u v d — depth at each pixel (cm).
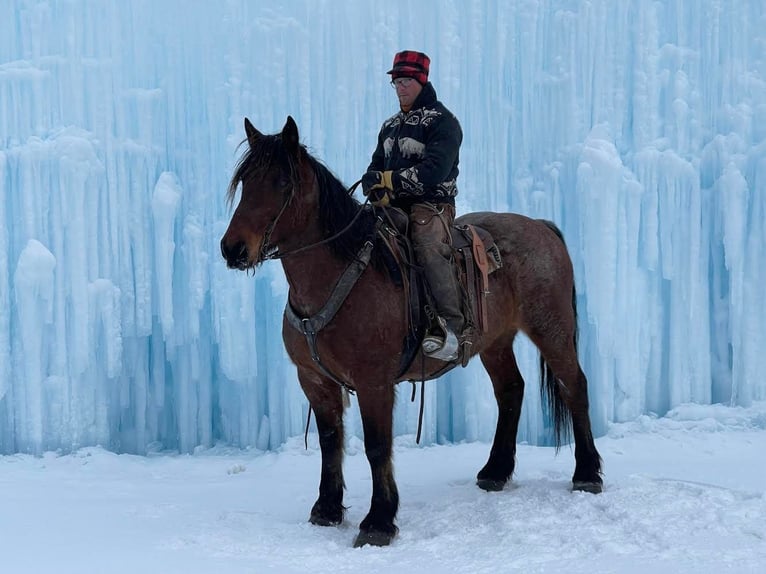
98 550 354
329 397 410
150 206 634
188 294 635
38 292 594
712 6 683
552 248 462
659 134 681
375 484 378
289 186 357
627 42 680
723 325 682
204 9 649
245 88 650
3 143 618
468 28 662
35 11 628
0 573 321
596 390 649
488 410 636
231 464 588
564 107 674
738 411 649
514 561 330
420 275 396
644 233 661
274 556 349
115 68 635
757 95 686
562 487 461
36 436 595
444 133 401
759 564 319
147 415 662
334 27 652
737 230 653
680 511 388
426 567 330
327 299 374
